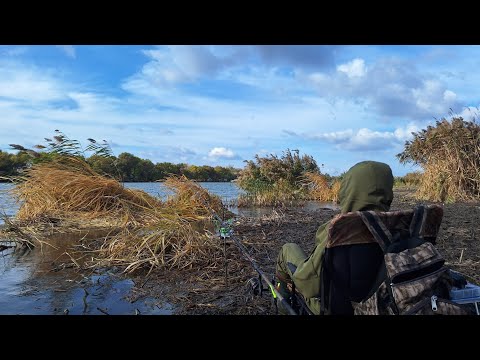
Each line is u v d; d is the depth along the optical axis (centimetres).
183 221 732
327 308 241
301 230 911
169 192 1128
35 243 734
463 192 1559
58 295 457
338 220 229
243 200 1658
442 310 219
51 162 1068
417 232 235
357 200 245
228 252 654
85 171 1086
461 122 1641
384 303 225
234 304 426
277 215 1142
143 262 575
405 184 2628
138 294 461
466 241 729
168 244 623
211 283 504
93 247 699
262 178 2020
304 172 2109
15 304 427
